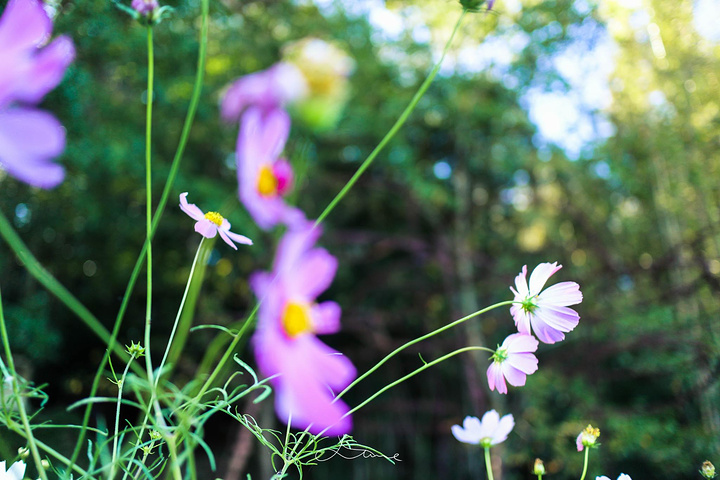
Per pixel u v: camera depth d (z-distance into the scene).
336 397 0.48
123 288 7.33
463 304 7.20
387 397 7.64
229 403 0.57
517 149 7.26
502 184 8.01
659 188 6.03
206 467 3.75
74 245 6.71
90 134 5.09
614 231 7.00
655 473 5.34
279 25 7.16
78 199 5.58
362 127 7.00
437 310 7.91
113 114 5.64
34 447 0.54
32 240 5.83
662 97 5.68
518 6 6.29
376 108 7.66
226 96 0.37
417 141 7.84
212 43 6.17
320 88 0.36
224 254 7.22
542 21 6.05
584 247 7.00
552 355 6.30
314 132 0.38
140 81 5.21
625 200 6.93
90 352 7.01
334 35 7.09
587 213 7.01
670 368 5.43
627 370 5.76
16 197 4.84
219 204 6.12
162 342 7.03
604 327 5.93
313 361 0.39
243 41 6.48
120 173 5.57
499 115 7.12
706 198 5.35
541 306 0.75
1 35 0.36
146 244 0.53
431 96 7.23
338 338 7.86
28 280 5.46
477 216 8.01
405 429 7.59
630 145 6.29
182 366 6.51
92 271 7.18
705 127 5.18
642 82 5.88
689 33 5.07
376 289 7.78
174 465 0.50
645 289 6.13
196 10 4.85
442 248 7.27
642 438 5.09
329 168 7.86
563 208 7.01
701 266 5.17
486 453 0.81
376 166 7.49
